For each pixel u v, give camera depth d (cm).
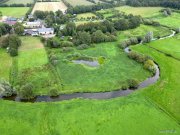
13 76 11262
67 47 14600
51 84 10700
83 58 13325
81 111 8712
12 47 14162
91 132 7725
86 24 17650
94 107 8931
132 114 8519
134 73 11675
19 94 9881
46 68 12100
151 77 11388
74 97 9906
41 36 17075
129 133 7681
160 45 14962
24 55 13700
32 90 9981
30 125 8088
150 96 9644
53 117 8425
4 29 17575
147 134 7631
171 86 10350
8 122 8250
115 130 7806
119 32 17950
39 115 8550
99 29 17350
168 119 8256
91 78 11262
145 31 18225
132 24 18788
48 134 7669
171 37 16462
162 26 19600
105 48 14888
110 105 9044
